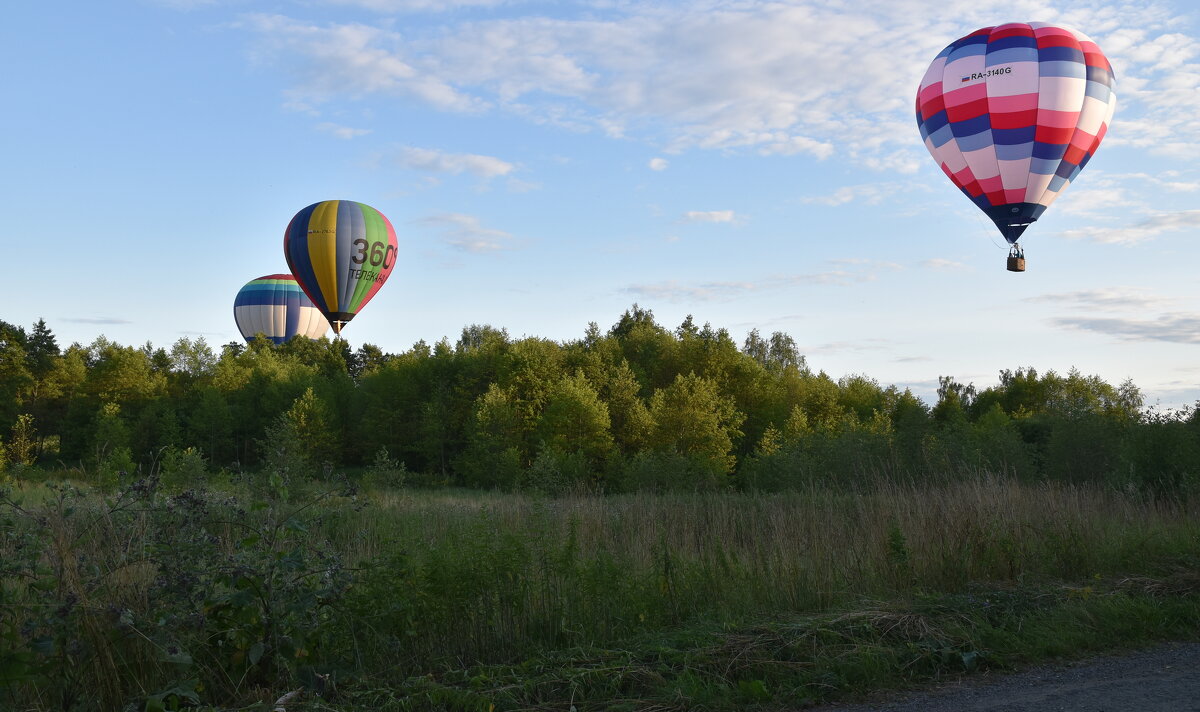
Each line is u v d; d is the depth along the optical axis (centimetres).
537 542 700
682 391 4528
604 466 4122
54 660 470
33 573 481
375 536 899
